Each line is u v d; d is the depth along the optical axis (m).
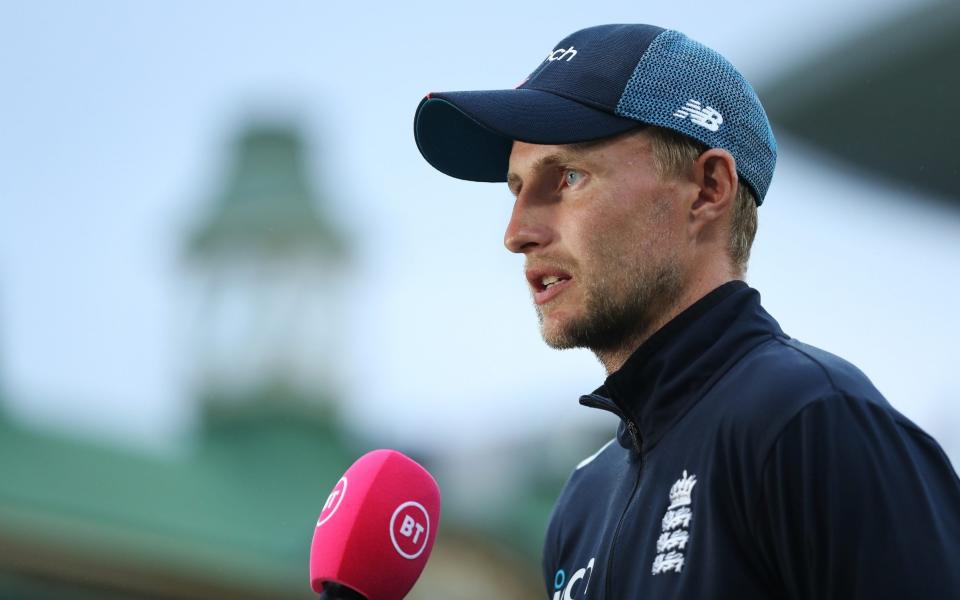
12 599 21.61
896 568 4.89
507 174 7.00
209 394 24.27
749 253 6.42
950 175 21.28
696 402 5.79
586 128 6.07
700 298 6.07
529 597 23.80
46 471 22.20
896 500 5.02
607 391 6.13
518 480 24.12
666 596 5.36
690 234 6.16
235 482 23.91
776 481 5.14
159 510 22.83
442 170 7.23
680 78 6.24
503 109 6.08
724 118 6.28
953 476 5.37
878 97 21.25
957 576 4.93
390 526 5.89
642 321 6.14
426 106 6.75
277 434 24.39
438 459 24.48
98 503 22.38
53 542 21.84
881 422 5.23
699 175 6.19
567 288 6.16
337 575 5.83
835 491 5.01
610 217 6.07
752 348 5.86
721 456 5.44
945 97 20.64
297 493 24.05
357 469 6.10
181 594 22.94
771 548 5.17
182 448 23.97
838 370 5.43
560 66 6.37
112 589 22.50
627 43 6.31
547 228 6.22
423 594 23.67
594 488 6.75
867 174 21.75
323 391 24.52
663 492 5.64
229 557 23.08
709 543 5.32
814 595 5.02
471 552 23.94
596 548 6.29
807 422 5.18
